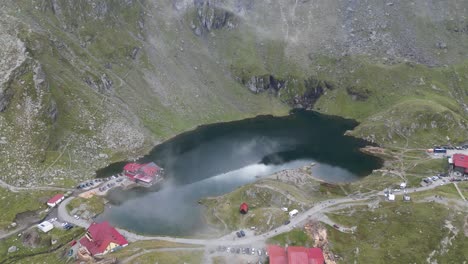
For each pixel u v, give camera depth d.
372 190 169.50
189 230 152.62
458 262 131.12
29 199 167.12
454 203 150.62
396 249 134.75
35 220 156.75
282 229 144.12
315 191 174.00
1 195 168.25
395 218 146.25
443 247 134.75
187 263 129.00
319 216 150.25
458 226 139.50
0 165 180.12
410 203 153.00
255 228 146.38
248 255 133.25
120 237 141.62
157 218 161.00
